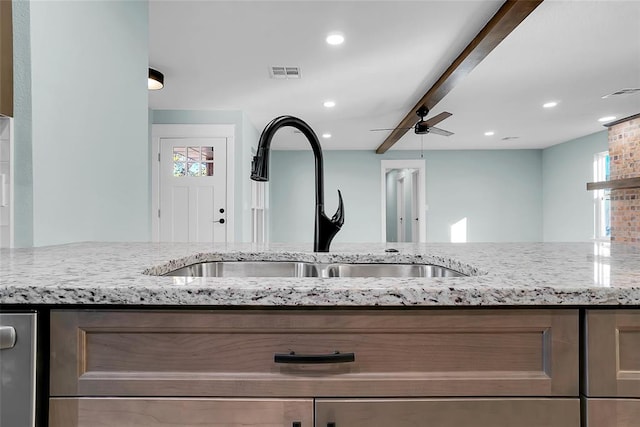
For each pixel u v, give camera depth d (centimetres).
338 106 459
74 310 57
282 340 58
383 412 57
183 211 480
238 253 118
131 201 186
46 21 121
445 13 245
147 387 57
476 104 445
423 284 59
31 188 116
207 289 56
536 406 57
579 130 588
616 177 496
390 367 57
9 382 55
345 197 757
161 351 57
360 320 57
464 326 57
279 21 254
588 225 629
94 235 152
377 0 230
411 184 848
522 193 763
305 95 415
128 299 56
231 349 57
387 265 115
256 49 298
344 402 57
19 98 115
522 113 485
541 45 288
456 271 95
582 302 56
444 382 57
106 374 57
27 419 55
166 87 389
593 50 297
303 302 56
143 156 200
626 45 288
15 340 55
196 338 57
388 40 281
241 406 57
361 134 614
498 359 57
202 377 57
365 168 761
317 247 123
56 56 127
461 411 57
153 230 476
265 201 688
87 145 146
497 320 57
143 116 200
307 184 760
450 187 767
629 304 57
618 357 57
